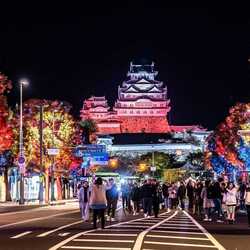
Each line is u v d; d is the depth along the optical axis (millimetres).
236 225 36469
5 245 23125
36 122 86688
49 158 85625
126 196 58594
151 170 157875
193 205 54688
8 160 83375
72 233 28953
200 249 22281
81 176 101875
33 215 48625
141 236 27297
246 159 95625
